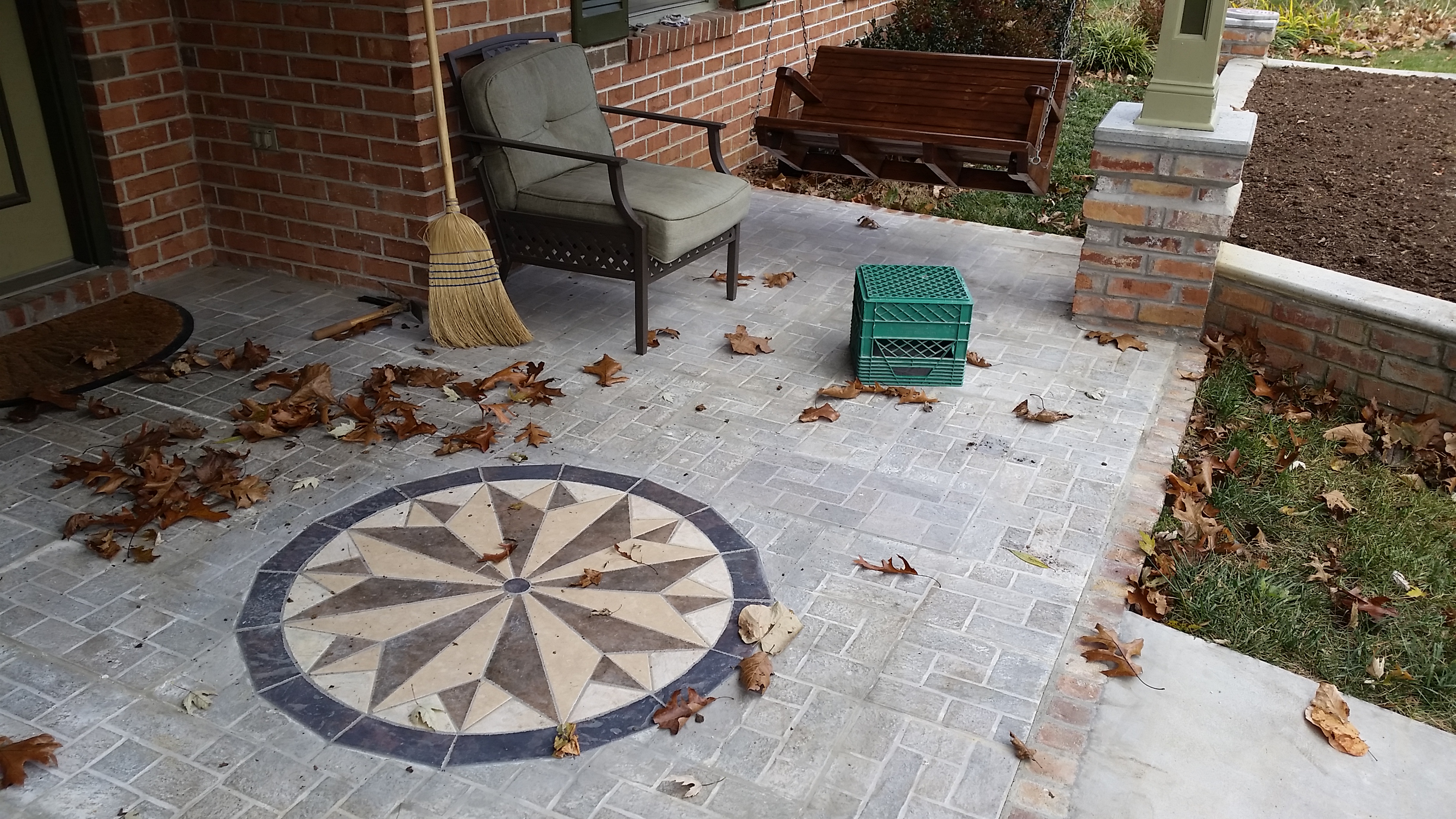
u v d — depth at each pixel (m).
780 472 3.62
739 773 2.43
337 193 4.81
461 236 4.32
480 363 4.35
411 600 2.96
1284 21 11.04
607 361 4.27
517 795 2.35
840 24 8.09
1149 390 4.25
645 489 3.51
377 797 2.34
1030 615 2.98
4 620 2.84
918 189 6.69
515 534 3.25
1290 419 4.21
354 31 4.42
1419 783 2.57
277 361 4.30
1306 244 5.44
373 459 3.64
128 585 3.00
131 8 4.61
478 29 4.65
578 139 4.82
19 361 4.20
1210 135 4.34
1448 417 4.14
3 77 4.43
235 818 2.28
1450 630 3.14
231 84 4.82
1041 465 3.71
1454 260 5.20
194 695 2.59
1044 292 5.19
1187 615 3.11
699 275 5.33
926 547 3.25
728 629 2.88
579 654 2.77
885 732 2.56
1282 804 2.48
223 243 5.21
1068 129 7.85
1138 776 2.53
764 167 7.22
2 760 2.37
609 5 5.38
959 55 5.28
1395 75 9.19
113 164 4.69
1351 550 3.47
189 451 3.66
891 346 4.18
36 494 3.40
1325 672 2.94
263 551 3.16
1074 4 5.07
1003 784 2.42
